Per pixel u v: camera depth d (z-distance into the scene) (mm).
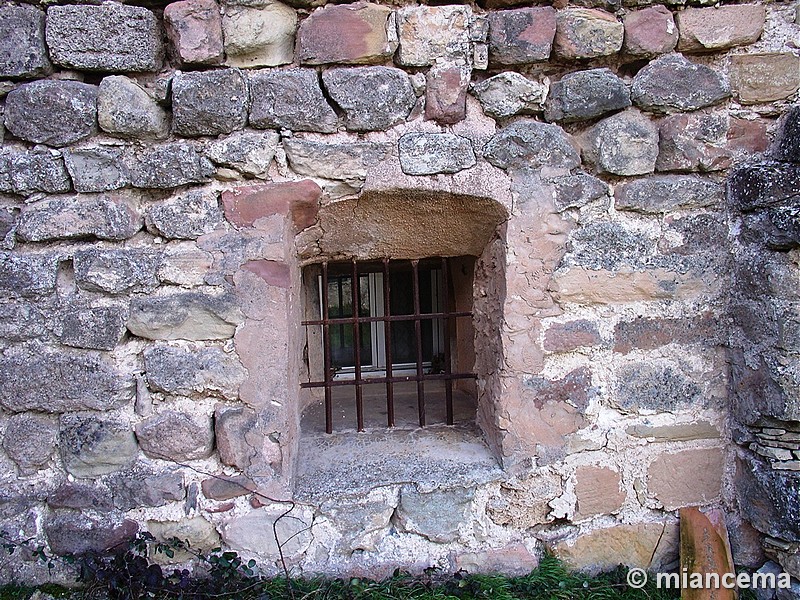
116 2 1820
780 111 2021
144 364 1906
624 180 2021
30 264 1845
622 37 1956
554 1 1951
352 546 2029
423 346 2979
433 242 2205
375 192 1951
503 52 1930
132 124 1822
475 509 2080
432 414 2562
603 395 2078
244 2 1824
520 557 2096
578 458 2092
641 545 2139
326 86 1871
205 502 1958
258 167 1877
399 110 1913
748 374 1997
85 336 1872
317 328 2809
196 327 1908
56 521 1923
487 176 1969
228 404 1942
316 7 1886
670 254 2051
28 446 1900
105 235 1859
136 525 1938
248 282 1904
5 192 1839
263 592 1873
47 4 1793
